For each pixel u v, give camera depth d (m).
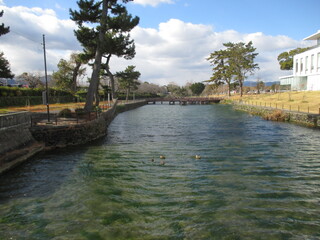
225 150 16.66
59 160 14.49
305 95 47.09
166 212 8.13
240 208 8.32
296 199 8.98
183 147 17.86
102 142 20.08
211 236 6.80
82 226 7.36
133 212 8.16
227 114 45.84
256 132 24.00
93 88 26.94
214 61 93.94
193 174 11.77
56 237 6.82
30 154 14.73
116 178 11.37
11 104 35.06
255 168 12.59
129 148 17.73
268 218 7.69
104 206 8.59
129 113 52.84
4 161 12.53
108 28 28.14
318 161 13.77
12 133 14.62
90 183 10.75
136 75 72.50
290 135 21.84
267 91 88.00
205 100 90.56
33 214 8.10
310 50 52.34
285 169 12.39
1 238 6.79
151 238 6.75
